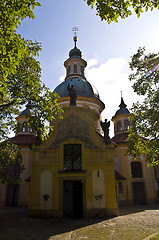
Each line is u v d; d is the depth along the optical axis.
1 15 6.89
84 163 18.61
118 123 36.72
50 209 17.45
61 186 17.95
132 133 14.27
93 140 19.78
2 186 28.33
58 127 20.28
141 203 28.72
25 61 14.23
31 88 13.61
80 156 19.12
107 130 20.06
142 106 13.59
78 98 31.81
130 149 14.38
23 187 27.88
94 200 17.75
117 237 10.91
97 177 18.41
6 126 16.73
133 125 13.93
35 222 15.38
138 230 12.29
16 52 7.11
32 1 6.95
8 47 6.91
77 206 18.59
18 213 20.44
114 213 17.48
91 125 20.41
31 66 14.76
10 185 15.77
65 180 18.72
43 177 18.36
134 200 29.02
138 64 13.39
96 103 33.00
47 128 13.55
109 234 11.59
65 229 13.05
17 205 27.38
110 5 8.01
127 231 12.14
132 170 30.39
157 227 12.94
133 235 11.16
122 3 7.85
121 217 17.06
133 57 13.53
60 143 19.19
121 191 29.30
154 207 24.95
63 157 18.95
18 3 6.88
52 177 18.34
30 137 32.44
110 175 18.42
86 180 18.11
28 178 27.23
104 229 12.84
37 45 14.71
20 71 13.82
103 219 16.25
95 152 19.12
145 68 13.36
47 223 14.98
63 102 32.03
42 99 13.02
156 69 12.98
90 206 17.56
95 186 18.12
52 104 13.43
